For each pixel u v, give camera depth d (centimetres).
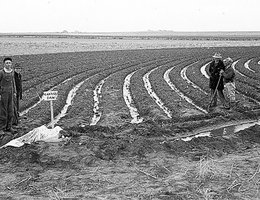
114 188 723
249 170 825
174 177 783
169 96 1975
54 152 904
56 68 3300
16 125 1314
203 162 859
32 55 4700
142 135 1137
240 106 1602
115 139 1011
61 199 672
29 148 920
